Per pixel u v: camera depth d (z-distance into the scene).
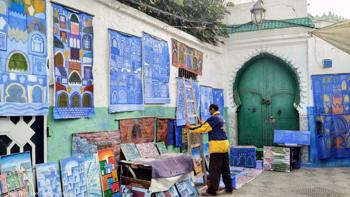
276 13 10.06
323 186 7.19
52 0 4.38
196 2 8.82
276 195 6.45
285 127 10.12
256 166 9.26
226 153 6.54
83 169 4.61
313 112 9.55
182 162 5.86
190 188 5.96
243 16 10.46
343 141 9.39
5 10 3.76
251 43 10.25
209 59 9.48
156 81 6.76
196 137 7.36
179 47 7.73
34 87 4.06
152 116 6.57
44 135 4.24
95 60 5.16
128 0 6.21
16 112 3.83
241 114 10.66
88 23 5.02
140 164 5.18
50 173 4.13
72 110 4.67
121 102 5.69
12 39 3.82
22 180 3.78
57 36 4.45
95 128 5.12
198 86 8.55
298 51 9.77
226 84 10.52
